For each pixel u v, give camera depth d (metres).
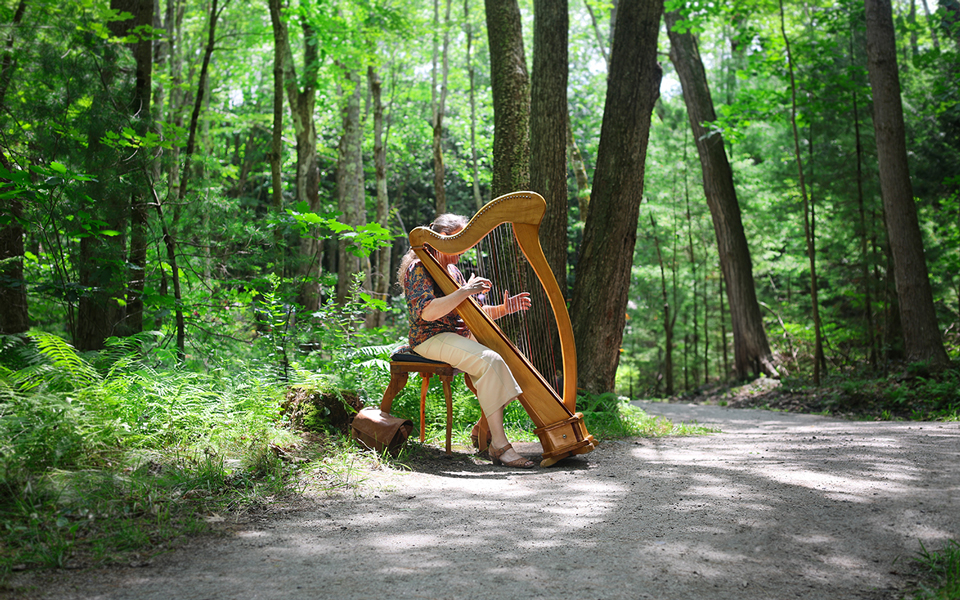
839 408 9.80
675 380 22.78
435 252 4.36
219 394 4.51
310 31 10.98
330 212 6.05
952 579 2.04
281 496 3.17
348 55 13.02
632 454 4.58
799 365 15.59
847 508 2.90
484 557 2.33
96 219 5.21
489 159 22.27
